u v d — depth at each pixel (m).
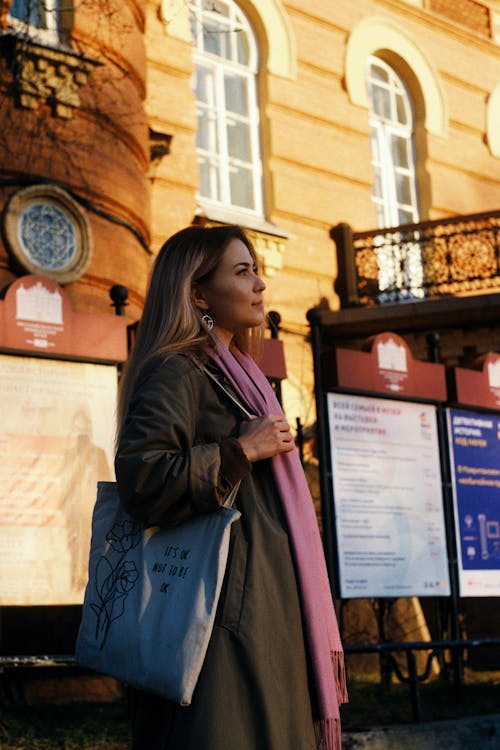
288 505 2.52
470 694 8.42
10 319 6.63
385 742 6.62
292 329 12.57
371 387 8.08
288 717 2.35
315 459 12.14
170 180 11.72
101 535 2.49
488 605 11.10
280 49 13.44
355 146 13.91
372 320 12.41
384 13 14.75
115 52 9.20
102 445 6.87
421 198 14.82
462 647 7.81
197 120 12.77
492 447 8.87
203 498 2.34
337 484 7.84
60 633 8.16
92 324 6.94
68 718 6.80
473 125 15.54
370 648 7.20
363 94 14.17
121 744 6.30
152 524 2.39
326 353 8.01
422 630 10.46
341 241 13.28
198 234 2.73
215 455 2.38
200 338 2.60
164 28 12.07
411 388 8.30
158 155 10.80
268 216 12.94
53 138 8.44
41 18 8.78
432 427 8.44
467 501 8.57
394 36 14.80
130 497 2.36
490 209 15.48
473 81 15.66
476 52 15.82
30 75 8.27
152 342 2.62
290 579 2.45
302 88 13.54
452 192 15.02
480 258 13.07
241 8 13.44
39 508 6.58
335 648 2.54
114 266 8.82
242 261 2.73
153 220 11.47
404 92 15.06
